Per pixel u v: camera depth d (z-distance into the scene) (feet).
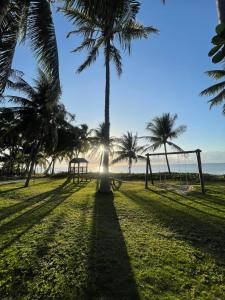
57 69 22.65
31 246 16.61
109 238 18.38
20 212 27.50
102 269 13.37
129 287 11.57
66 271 13.15
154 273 12.89
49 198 38.88
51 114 65.62
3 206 31.45
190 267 13.62
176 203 32.99
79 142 105.81
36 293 11.13
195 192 42.27
